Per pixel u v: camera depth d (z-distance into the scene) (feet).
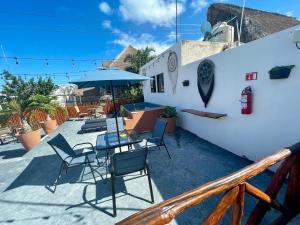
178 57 22.57
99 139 14.66
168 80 26.48
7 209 9.92
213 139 17.33
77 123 36.14
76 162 12.01
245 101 12.11
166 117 22.22
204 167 12.87
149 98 40.37
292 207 6.46
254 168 4.71
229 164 13.02
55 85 54.19
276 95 10.39
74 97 74.08
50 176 13.44
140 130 23.73
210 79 16.33
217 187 3.94
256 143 12.35
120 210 9.14
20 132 21.17
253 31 37.65
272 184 6.02
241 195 4.44
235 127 14.15
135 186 11.12
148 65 36.60
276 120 10.62
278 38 9.80
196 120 20.03
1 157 18.95
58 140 12.83
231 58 13.60
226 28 26.08
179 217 8.28
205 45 22.72
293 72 9.25
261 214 5.69
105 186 11.43
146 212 3.28
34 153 19.17
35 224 8.67
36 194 11.14
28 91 46.26
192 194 3.69
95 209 9.34
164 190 10.53
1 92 43.75
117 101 48.34
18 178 13.58
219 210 4.24
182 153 15.70
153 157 15.26
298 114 9.36
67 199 10.37
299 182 6.42
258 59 11.27
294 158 5.97
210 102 16.94
